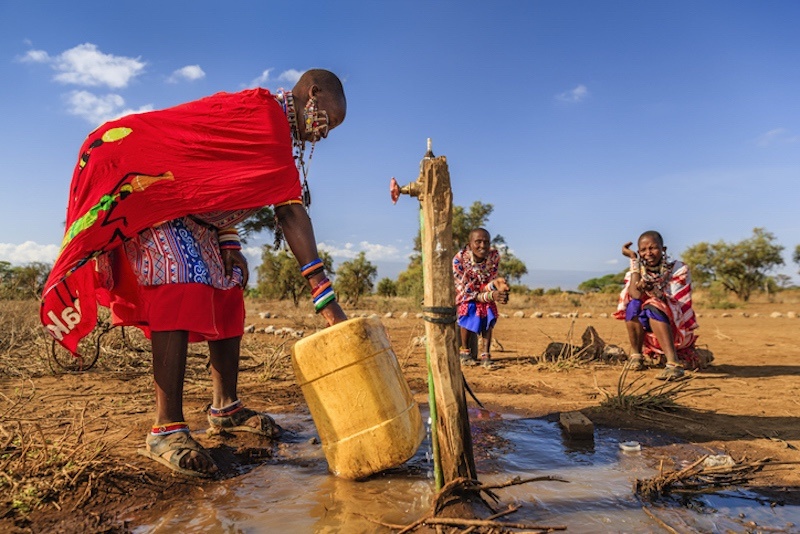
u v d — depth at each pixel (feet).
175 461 9.18
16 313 26.04
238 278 10.59
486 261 21.20
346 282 79.61
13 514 7.72
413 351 24.47
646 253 19.06
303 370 9.20
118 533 7.36
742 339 33.40
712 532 7.45
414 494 8.66
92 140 9.44
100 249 9.15
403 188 8.26
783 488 8.98
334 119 10.91
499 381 18.07
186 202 9.34
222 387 11.28
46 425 11.76
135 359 19.85
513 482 7.82
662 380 18.07
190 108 9.75
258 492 8.78
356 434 9.01
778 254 131.95
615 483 9.15
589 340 23.18
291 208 9.95
